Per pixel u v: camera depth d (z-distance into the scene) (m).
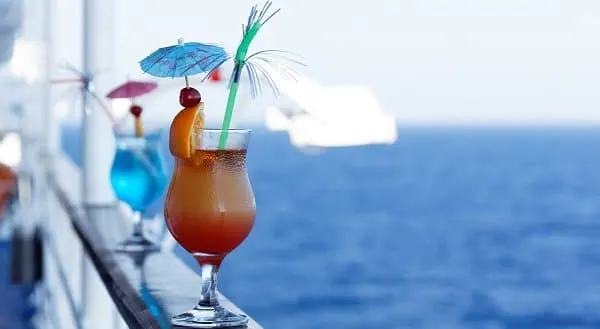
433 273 27.66
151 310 1.50
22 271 5.25
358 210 33.69
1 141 6.92
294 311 23.81
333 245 28.23
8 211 7.03
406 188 37.03
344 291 25.47
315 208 32.84
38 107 6.73
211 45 1.37
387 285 25.91
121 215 2.88
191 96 1.42
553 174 40.56
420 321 24.30
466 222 32.22
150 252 2.13
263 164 37.66
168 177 2.32
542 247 28.77
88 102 2.63
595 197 35.50
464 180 38.38
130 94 2.00
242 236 1.43
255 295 23.61
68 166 5.00
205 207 1.39
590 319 24.19
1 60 6.86
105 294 3.08
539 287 25.62
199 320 1.39
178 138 1.40
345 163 37.47
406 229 31.23
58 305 3.89
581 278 26.23
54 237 4.48
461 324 24.75
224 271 24.12
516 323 23.64
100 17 3.38
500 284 26.61
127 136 2.28
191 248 1.43
